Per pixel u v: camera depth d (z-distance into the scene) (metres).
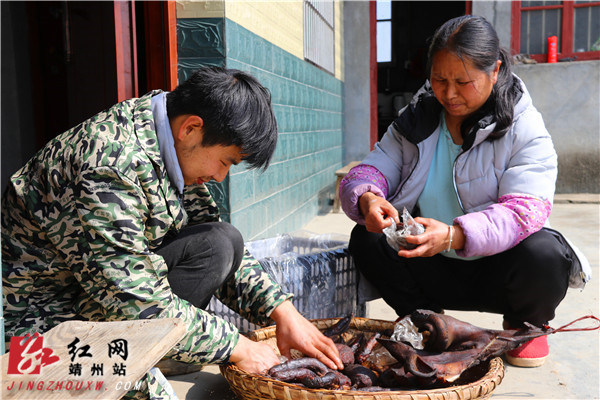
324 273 2.13
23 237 1.37
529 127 1.91
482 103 1.87
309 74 5.13
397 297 2.13
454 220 1.79
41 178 1.33
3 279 1.38
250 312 1.76
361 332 1.92
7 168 3.40
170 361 1.94
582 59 7.38
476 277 2.04
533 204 1.82
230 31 2.92
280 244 2.57
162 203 1.40
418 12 14.16
